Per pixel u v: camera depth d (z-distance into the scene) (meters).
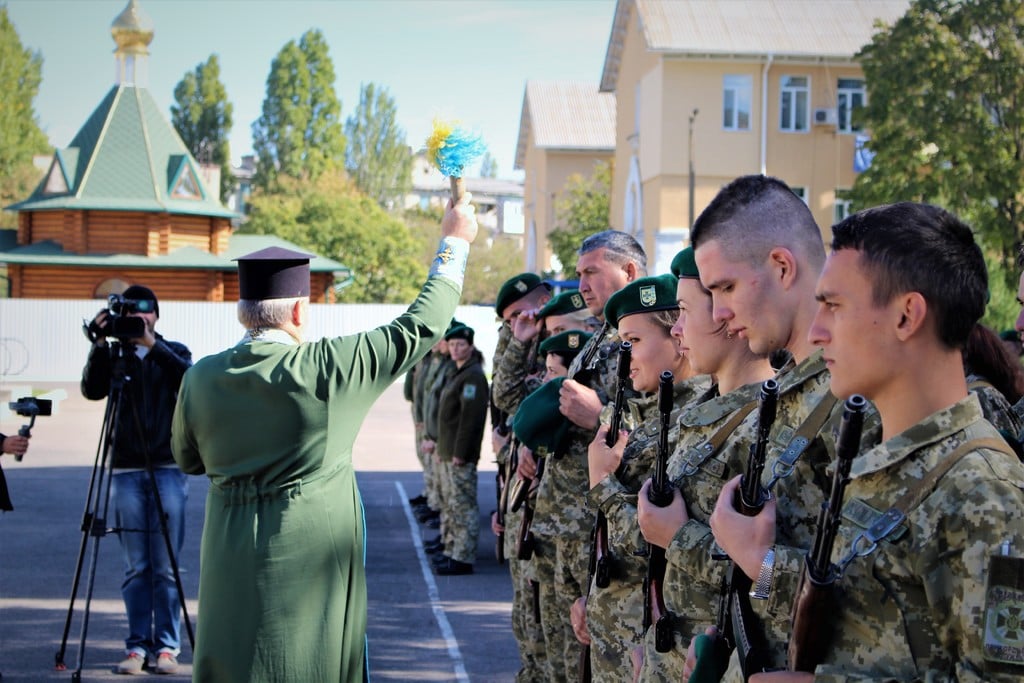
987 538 1.73
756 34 32.56
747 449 2.60
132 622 6.20
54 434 19.55
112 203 41.06
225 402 3.72
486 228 58.22
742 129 32.69
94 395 6.23
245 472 3.70
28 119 65.25
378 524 11.37
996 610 1.69
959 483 1.79
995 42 25.02
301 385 3.69
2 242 42.88
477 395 8.97
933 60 24.92
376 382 3.81
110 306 6.10
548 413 4.50
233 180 82.31
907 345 1.90
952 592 1.77
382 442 19.45
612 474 3.40
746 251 2.57
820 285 1.99
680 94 32.53
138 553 6.20
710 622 2.62
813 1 33.88
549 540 4.84
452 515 9.00
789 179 32.78
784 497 2.30
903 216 1.92
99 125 43.12
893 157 25.66
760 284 2.57
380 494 13.42
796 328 2.57
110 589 8.23
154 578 6.21
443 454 9.16
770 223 2.57
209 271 42.22
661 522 2.65
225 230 44.00
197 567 9.09
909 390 1.91
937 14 25.39
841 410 2.27
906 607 1.84
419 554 9.82
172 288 41.97
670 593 2.72
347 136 91.31
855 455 1.84
